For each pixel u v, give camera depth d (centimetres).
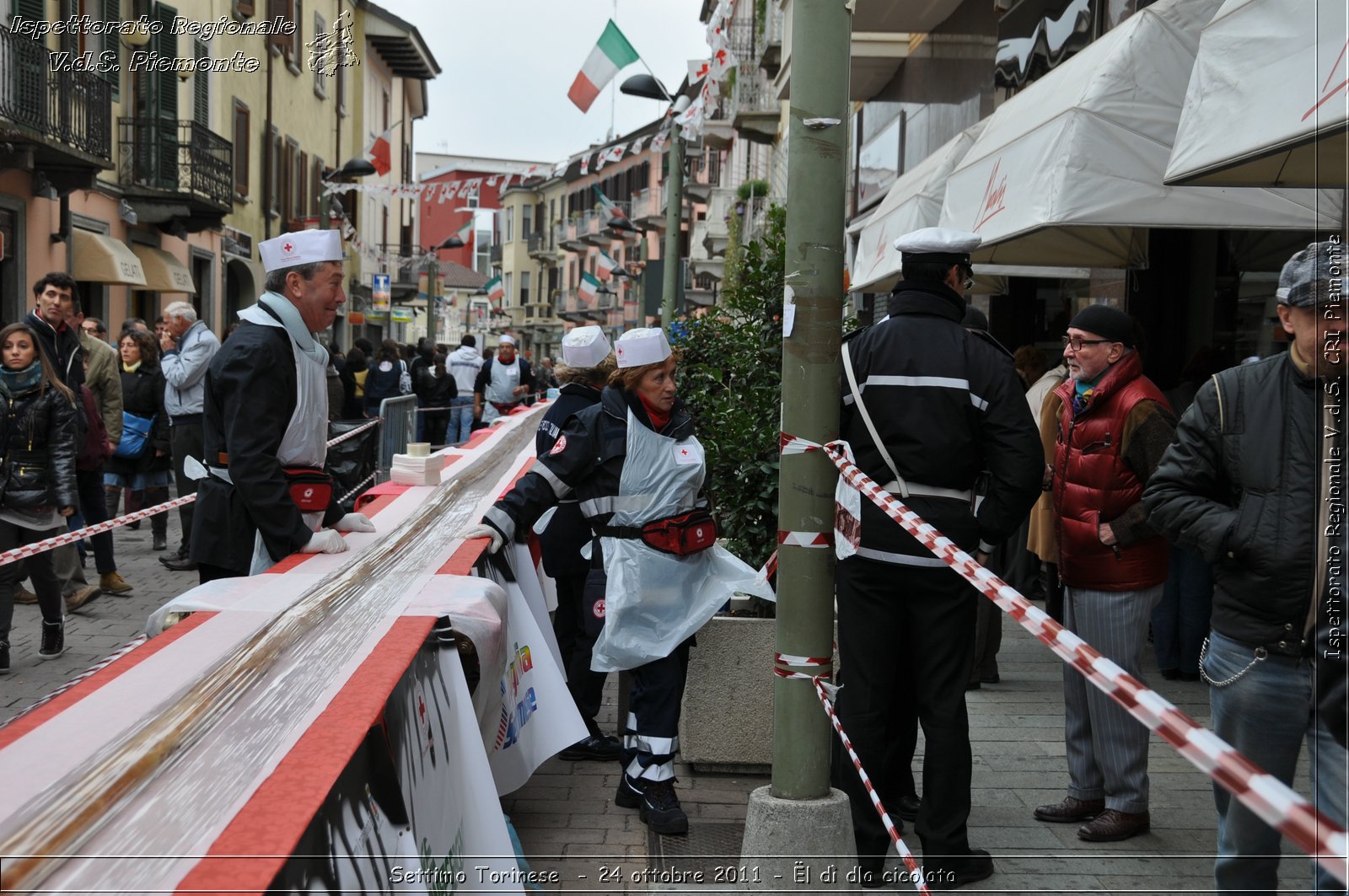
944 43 1533
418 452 617
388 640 289
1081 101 650
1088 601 457
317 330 430
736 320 619
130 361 1104
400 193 2797
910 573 403
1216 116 475
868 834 409
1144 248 882
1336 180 494
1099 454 452
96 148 1906
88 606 876
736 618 531
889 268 1078
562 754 556
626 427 468
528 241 9031
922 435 401
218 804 186
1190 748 152
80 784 185
